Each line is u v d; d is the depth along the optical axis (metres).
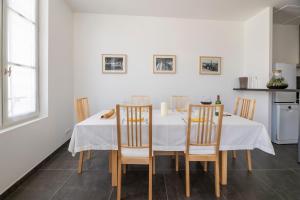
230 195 1.88
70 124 3.68
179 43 4.04
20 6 2.25
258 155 2.96
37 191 1.92
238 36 4.19
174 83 4.06
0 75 1.87
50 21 2.80
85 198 1.82
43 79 2.73
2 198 1.78
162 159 2.81
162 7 3.55
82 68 3.88
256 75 3.88
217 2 3.34
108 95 3.95
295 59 4.48
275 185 2.07
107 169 2.46
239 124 1.94
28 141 2.22
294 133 3.62
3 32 1.89
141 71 3.99
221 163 2.10
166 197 1.85
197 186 2.05
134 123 1.91
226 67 4.18
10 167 1.90
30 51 2.50
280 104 3.61
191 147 1.91
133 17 3.93
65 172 2.36
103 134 1.89
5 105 1.94
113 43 3.92
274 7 3.54
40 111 2.72
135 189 1.98
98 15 3.87
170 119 2.19
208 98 4.14
